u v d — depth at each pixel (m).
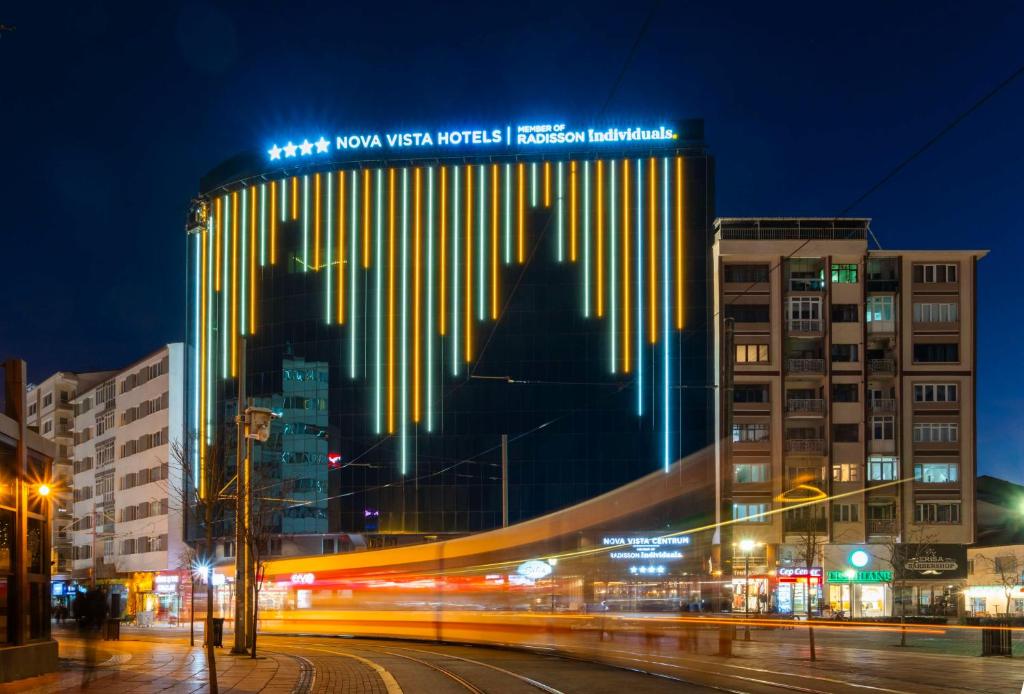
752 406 79.88
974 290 80.38
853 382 80.06
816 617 70.06
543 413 91.50
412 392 93.44
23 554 24.53
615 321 91.69
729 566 42.38
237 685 23.53
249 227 99.62
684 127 93.44
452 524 91.44
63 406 129.62
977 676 25.56
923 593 77.25
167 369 102.25
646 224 92.38
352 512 92.62
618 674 26.38
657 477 89.06
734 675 25.83
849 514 78.44
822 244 81.06
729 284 81.56
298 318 96.69
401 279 94.88
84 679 24.27
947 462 79.00
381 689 22.67
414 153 96.38
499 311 93.25
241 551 35.19
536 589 46.28
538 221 93.69
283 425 94.19
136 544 105.94
